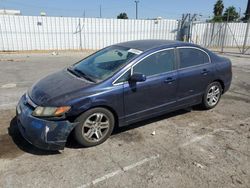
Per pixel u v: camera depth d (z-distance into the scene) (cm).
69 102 354
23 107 383
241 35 2541
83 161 348
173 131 448
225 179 313
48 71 974
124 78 404
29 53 1614
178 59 474
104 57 467
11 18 1596
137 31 2009
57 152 369
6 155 359
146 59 430
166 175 320
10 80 809
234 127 470
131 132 440
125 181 307
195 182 307
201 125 477
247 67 1189
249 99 648
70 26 1772
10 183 299
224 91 579
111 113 399
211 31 2342
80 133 372
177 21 2142
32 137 351
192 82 495
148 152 375
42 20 1680
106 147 388
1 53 1554
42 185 297
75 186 297
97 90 378
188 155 368
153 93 437
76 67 473
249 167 340
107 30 1900
